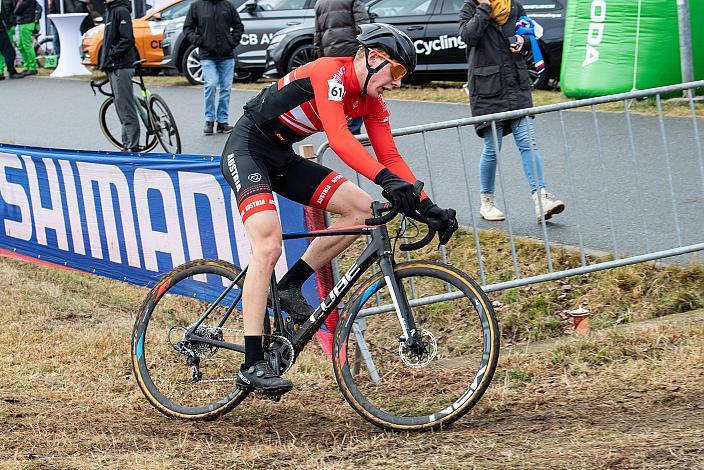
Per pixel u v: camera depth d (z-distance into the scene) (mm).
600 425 4215
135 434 4617
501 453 3949
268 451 4266
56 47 24281
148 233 6508
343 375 4496
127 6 11375
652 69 12039
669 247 6969
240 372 4586
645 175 8961
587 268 6020
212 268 5016
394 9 15297
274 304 4660
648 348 5129
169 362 5379
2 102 17078
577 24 12578
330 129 4254
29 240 7410
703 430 3973
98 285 7766
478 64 7430
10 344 6055
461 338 6297
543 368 5078
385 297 5723
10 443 4441
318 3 10445
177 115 14414
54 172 7031
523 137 7480
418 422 4355
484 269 6934
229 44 12547
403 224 4574
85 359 5801
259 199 4434
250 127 4508
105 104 11914
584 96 12570
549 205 7445
